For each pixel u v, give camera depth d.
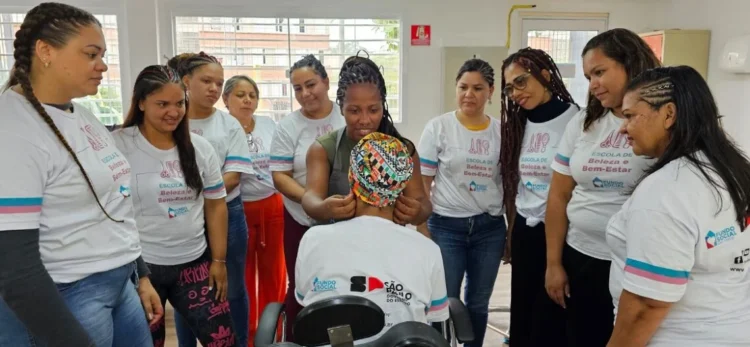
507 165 2.07
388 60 4.23
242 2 3.98
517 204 2.06
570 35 4.45
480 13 4.20
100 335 1.26
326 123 2.26
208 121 2.27
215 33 4.02
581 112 1.70
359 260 1.16
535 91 1.90
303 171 2.21
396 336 0.98
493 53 4.24
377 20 4.16
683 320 1.08
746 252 1.07
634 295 1.09
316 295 1.17
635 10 4.49
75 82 1.15
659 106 1.10
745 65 3.52
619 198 1.55
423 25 4.16
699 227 1.02
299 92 2.21
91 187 1.20
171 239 1.76
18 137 1.05
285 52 4.11
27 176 1.05
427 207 1.54
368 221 1.22
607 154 1.54
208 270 1.89
